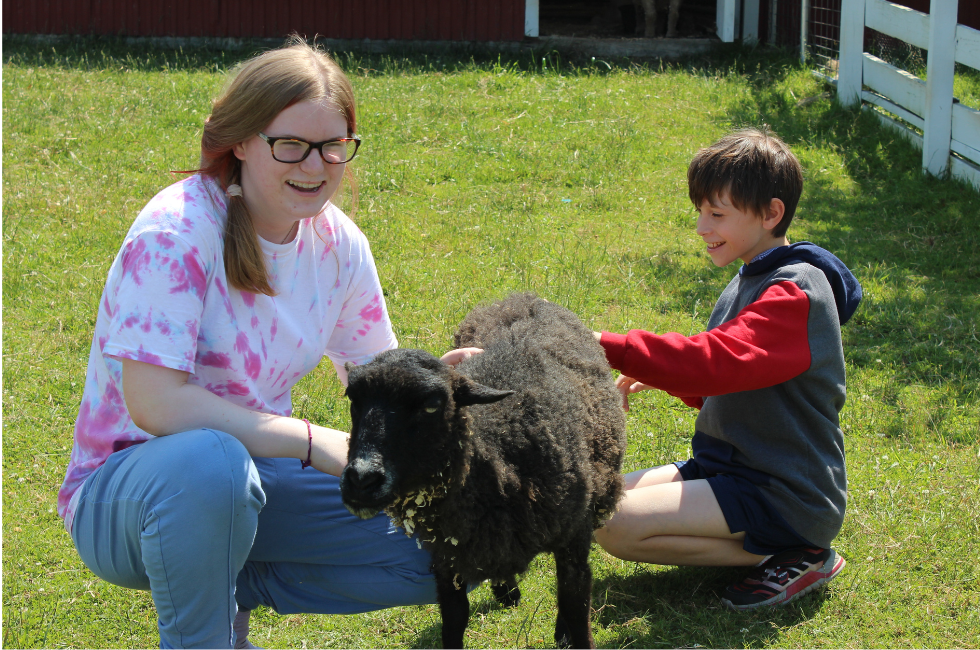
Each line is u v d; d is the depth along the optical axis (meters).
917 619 3.38
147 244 2.63
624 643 3.29
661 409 5.06
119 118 10.19
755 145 3.47
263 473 2.90
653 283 6.72
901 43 12.69
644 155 9.55
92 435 2.81
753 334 3.28
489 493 2.86
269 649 3.29
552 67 12.90
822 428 3.44
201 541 2.51
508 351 3.39
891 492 4.14
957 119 8.98
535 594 3.63
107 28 14.61
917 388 5.33
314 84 2.67
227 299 2.79
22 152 9.09
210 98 11.05
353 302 3.29
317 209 2.82
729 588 3.54
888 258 7.36
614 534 3.52
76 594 3.60
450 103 10.97
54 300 6.23
